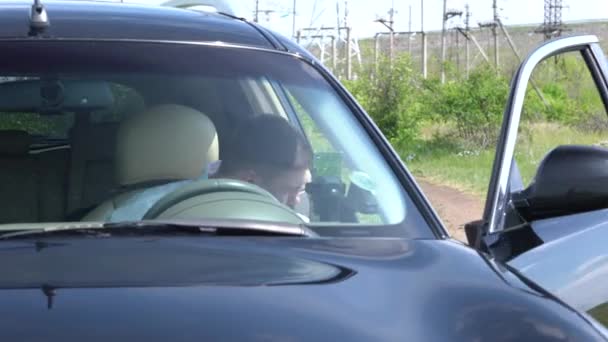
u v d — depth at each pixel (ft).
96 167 11.60
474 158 70.49
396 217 10.58
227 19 12.85
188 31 12.05
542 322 8.27
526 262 12.51
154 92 11.44
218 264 8.73
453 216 43.75
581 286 12.59
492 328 8.09
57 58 11.27
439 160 69.51
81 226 9.60
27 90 11.48
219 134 11.69
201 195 10.52
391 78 81.87
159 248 9.07
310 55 12.50
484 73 80.74
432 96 81.92
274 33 12.67
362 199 10.85
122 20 12.03
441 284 8.73
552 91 75.20
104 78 11.35
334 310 8.01
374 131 11.69
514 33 197.47
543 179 12.46
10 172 11.53
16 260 8.63
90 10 12.23
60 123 11.78
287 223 9.97
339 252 9.34
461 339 7.91
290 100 11.75
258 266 8.76
